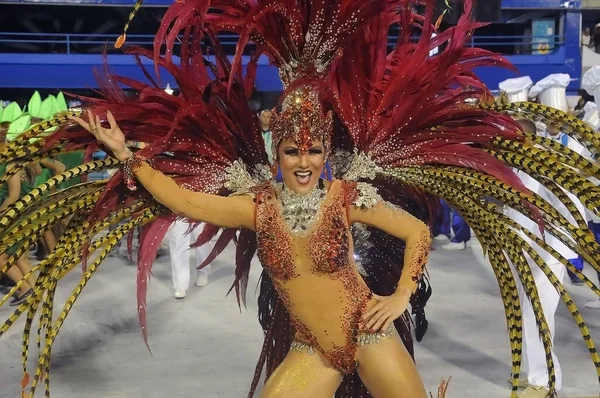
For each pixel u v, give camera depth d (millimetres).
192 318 5820
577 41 11531
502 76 10336
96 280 7203
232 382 4312
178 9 2092
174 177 2301
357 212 2229
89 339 5230
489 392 4082
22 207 1994
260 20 2158
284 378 2252
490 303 6223
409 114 2326
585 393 4023
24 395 2111
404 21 2418
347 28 2191
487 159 2268
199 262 6820
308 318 2225
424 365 4586
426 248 2230
